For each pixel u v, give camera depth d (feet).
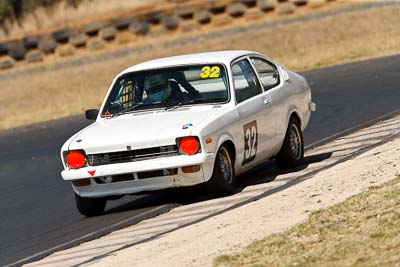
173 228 84.17
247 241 71.87
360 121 139.44
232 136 95.76
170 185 92.38
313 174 99.14
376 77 185.88
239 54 104.42
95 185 94.27
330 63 226.38
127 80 103.50
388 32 269.85
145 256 74.02
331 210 76.28
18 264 81.82
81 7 390.21
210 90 99.71
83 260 77.66
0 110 250.16
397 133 114.93
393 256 60.75
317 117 149.59
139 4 387.34
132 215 95.50
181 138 91.71
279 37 292.81
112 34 345.72
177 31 347.56
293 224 74.74
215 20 346.74
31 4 392.06
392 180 83.87
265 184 99.35
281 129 105.29
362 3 333.01
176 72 102.01
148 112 99.91
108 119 101.35
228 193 95.61
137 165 92.17
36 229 97.45
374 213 72.69
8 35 387.34
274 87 106.42
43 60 341.21
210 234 77.56
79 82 273.13
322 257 62.90
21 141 180.55
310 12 337.72
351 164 99.35
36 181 132.16
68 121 201.36
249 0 345.92
